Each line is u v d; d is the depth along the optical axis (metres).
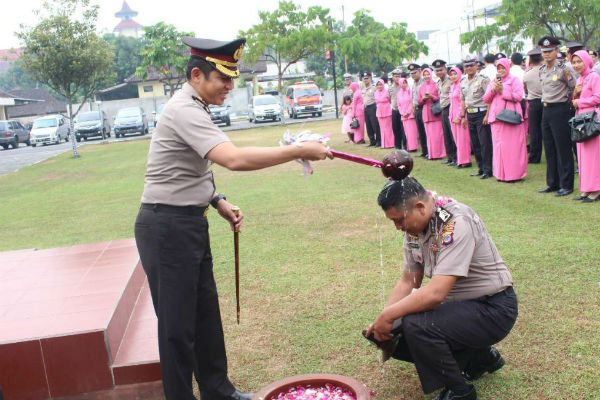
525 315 3.88
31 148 27.92
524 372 3.24
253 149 2.65
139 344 3.55
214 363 3.17
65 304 3.76
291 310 4.36
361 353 3.64
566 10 14.66
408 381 3.31
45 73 19.25
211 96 2.81
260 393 2.88
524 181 8.27
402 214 2.89
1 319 3.58
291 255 5.71
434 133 11.27
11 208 10.23
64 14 19.61
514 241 5.42
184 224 2.82
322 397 2.87
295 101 30.38
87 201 10.22
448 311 2.90
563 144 7.04
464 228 2.86
